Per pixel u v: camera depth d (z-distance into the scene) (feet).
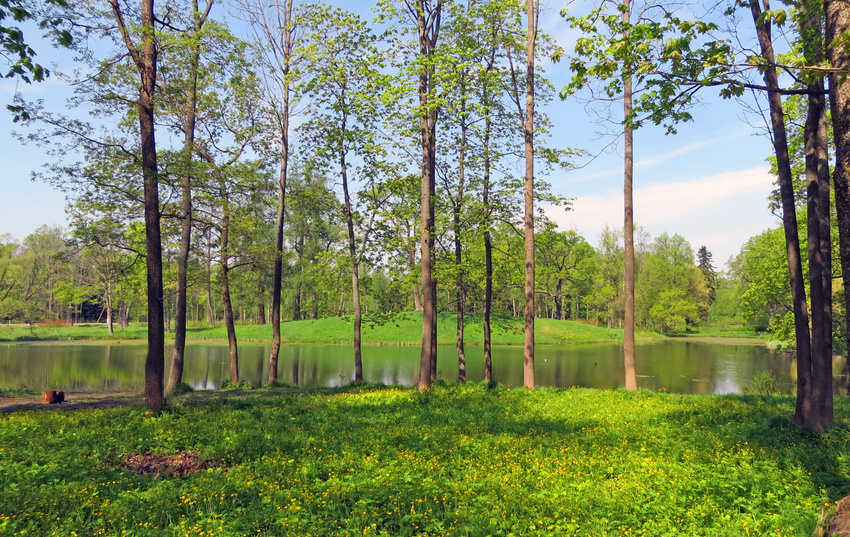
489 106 63.52
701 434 36.11
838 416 45.03
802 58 21.65
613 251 268.41
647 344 196.03
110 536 20.72
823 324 38.96
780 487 24.68
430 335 64.75
